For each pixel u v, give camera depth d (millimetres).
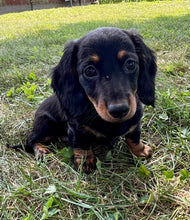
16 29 832
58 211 174
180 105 271
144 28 586
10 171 220
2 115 298
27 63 430
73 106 210
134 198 184
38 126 251
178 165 212
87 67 181
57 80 223
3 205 181
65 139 260
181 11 919
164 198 180
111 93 166
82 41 196
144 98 212
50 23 914
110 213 175
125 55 178
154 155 228
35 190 190
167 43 454
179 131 234
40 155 237
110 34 185
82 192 190
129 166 219
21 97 329
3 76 387
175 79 324
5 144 256
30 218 166
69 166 216
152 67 223
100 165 207
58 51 468
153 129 260
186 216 167
